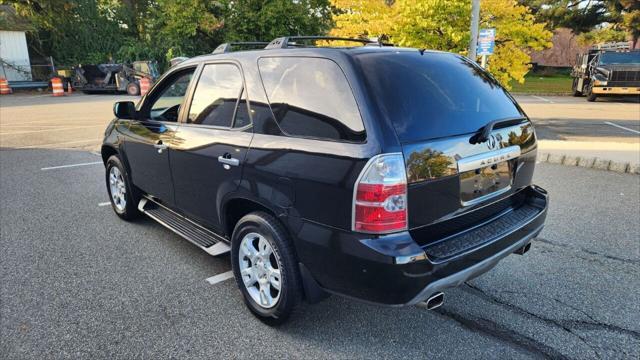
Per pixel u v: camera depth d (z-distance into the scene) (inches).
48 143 393.1
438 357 110.8
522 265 158.7
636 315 128.2
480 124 113.6
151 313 130.0
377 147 94.0
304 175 104.3
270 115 117.5
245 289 128.0
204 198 140.4
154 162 165.2
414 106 103.3
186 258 166.2
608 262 160.4
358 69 102.5
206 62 145.0
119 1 1250.0
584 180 264.4
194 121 145.0
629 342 116.3
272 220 115.1
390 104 99.6
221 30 1063.6
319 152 102.6
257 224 117.3
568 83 1173.7
